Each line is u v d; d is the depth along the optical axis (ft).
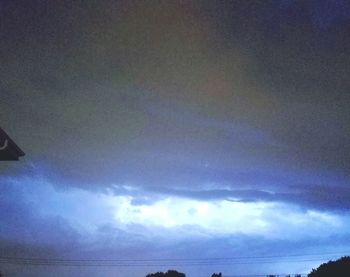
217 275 160.97
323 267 120.16
